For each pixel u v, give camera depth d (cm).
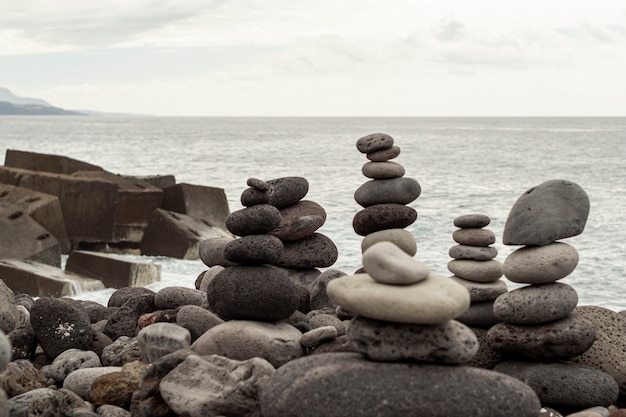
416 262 519
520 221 635
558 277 623
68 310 765
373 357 506
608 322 707
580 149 7900
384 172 830
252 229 693
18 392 647
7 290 930
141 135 13638
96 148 8625
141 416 573
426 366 501
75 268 2067
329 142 10256
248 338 636
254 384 542
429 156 6681
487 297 705
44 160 3064
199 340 655
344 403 476
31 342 761
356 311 508
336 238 2323
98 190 2614
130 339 741
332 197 3453
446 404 475
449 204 3147
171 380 569
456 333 506
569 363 639
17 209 2312
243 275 671
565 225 623
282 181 892
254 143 9875
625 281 1767
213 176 4859
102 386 616
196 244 2431
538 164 5625
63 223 2516
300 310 858
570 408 623
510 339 632
